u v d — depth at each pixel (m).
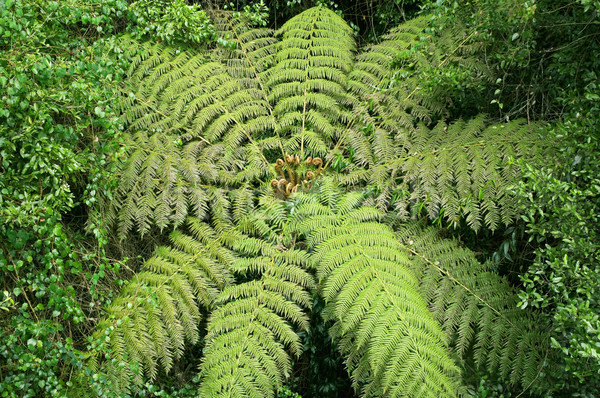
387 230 3.29
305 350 3.67
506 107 3.85
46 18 2.82
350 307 2.90
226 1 4.67
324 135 4.08
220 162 3.73
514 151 3.35
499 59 3.56
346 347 3.07
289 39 4.38
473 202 3.32
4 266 2.47
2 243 2.53
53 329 2.54
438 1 3.54
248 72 4.28
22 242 2.47
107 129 2.94
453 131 3.70
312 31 4.41
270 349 2.89
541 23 3.29
